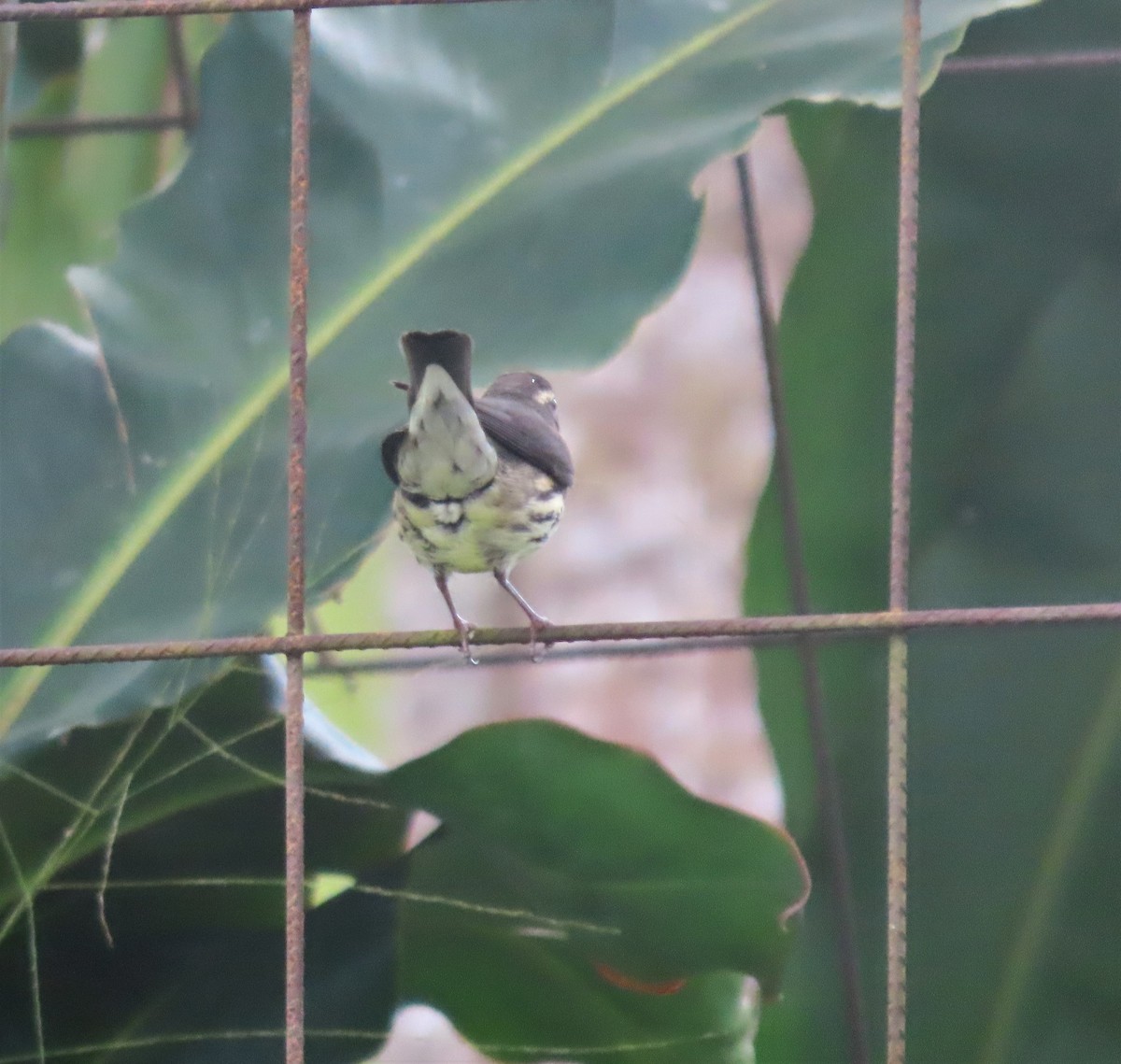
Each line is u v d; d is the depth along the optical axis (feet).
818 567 21.08
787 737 21.03
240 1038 20.89
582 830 20.77
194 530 20.85
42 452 20.86
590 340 20.85
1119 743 20.94
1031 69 21.06
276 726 20.79
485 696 41.42
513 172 20.97
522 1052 20.92
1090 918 20.89
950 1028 20.89
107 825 20.84
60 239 21.81
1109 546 21.02
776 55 20.95
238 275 20.95
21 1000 20.88
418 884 20.86
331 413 20.88
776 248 42.80
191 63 21.89
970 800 20.97
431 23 21.03
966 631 21.01
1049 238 21.13
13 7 20.47
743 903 20.79
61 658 20.40
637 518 41.98
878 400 21.11
